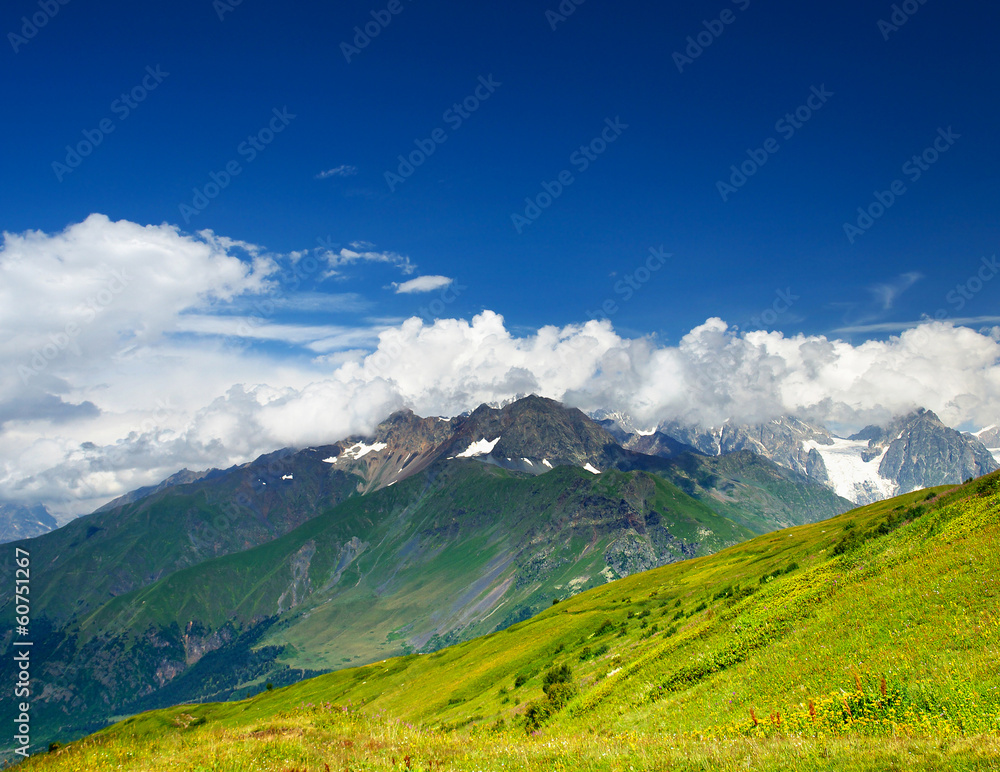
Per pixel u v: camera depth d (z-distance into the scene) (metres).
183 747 23.78
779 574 73.81
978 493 51.09
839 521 135.38
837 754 17.89
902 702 23.03
